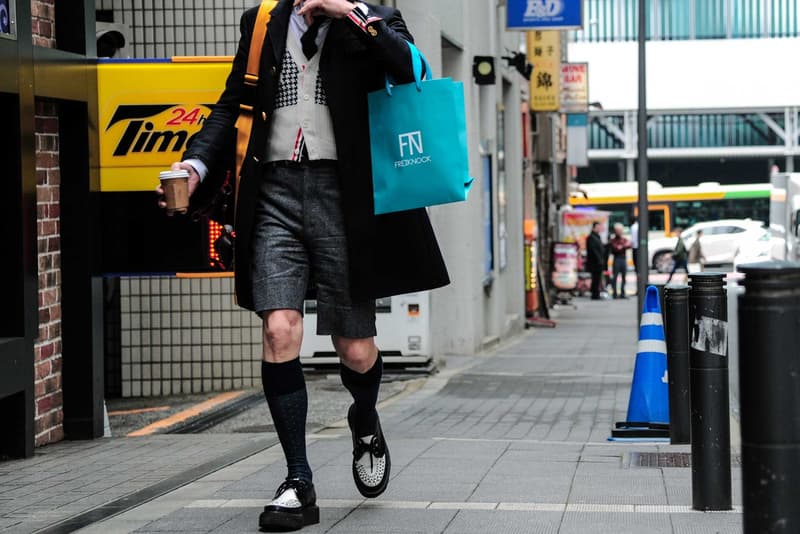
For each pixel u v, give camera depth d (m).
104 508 10.82
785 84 123.19
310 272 9.93
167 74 16.75
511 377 28.17
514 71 49.12
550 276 69.56
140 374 24.27
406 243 9.68
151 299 24.17
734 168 132.25
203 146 9.85
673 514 10.34
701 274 10.55
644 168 45.31
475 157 36.94
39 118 16.08
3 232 14.80
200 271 16.88
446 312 35.88
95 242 16.75
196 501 10.89
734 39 123.62
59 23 16.41
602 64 124.25
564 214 83.25
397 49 9.31
